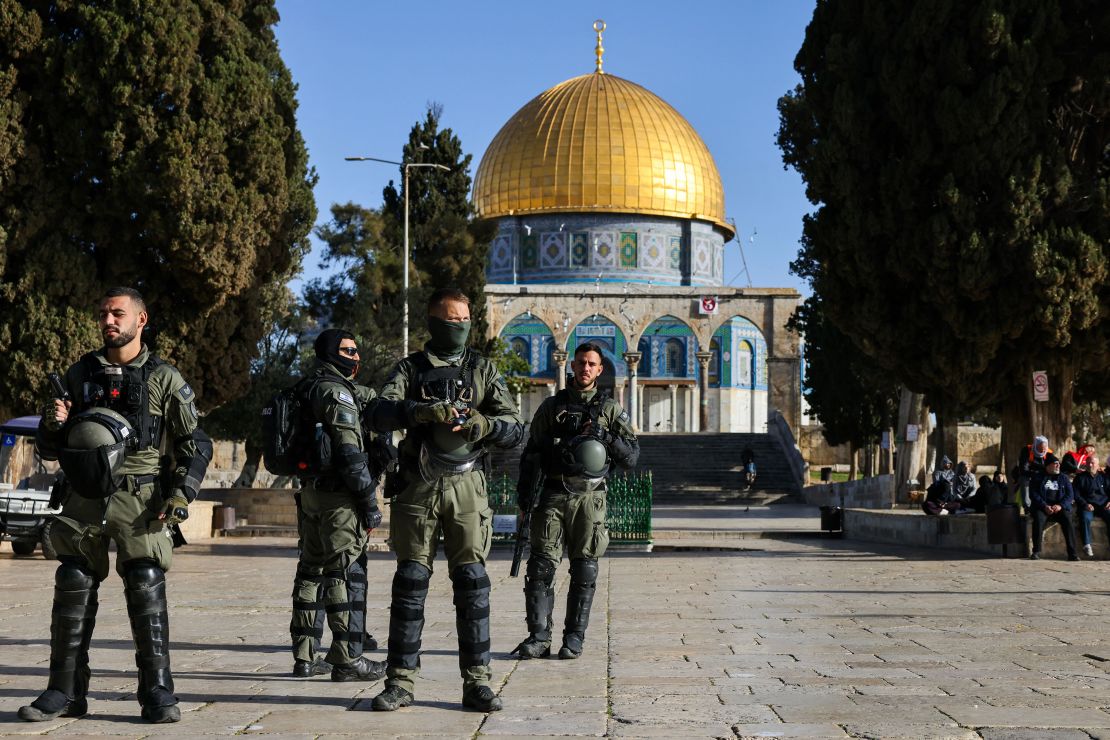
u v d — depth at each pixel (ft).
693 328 208.23
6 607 39.45
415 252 141.08
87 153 77.51
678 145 232.94
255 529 88.89
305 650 25.89
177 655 28.71
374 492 25.48
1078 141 77.05
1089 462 65.51
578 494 28.45
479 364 23.16
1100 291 74.13
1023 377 78.74
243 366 87.97
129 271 80.33
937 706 21.49
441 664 27.35
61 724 20.15
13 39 75.56
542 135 230.48
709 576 53.26
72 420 20.90
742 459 163.32
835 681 24.38
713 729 19.56
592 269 228.63
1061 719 20.26
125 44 76.23
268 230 86.12
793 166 115.03
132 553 20.80
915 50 76.33
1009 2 73.10
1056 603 40.57
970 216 74.13
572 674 25.55
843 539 87.51
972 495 82.12
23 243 76.95
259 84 82.53
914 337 80.38
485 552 22.45
